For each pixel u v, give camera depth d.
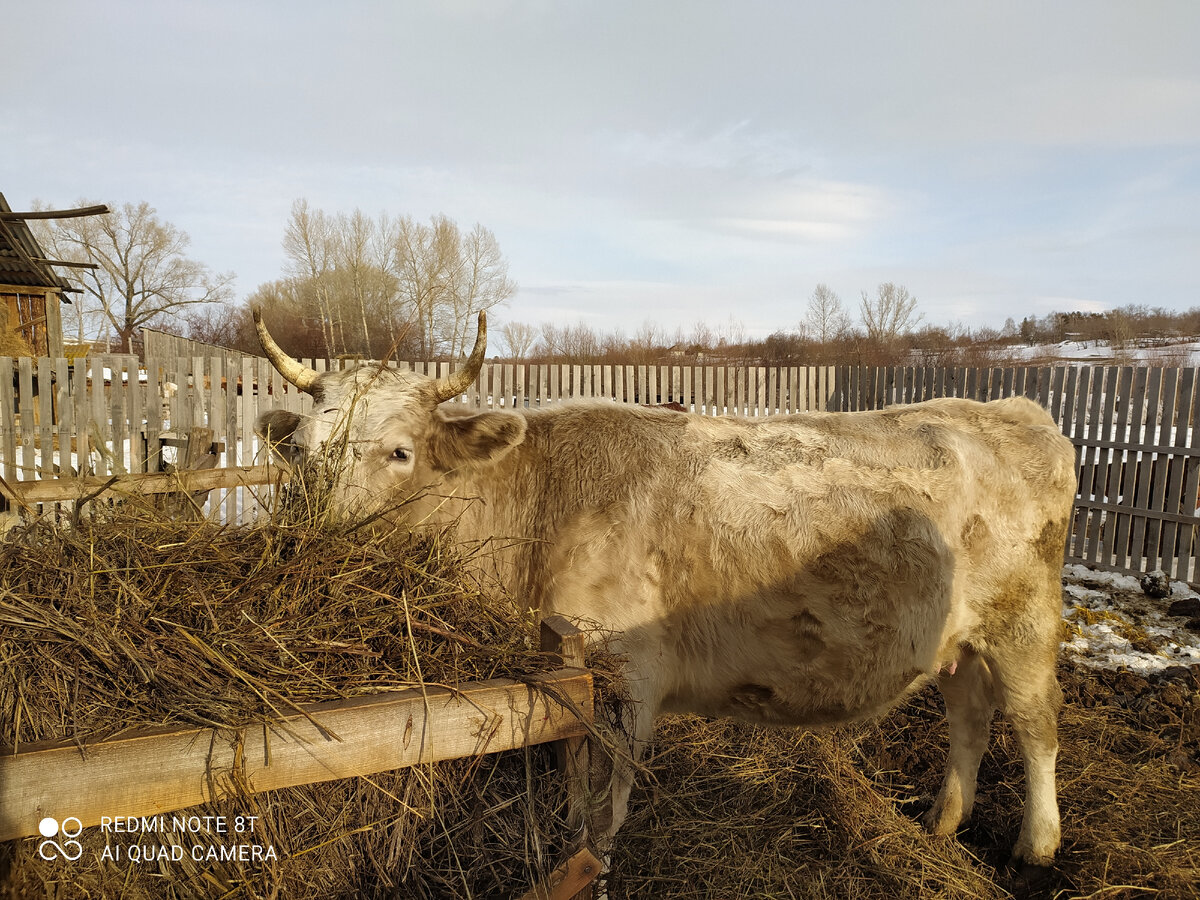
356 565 1.89
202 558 1.81
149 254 45.97
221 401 8.76
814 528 2.99
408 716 1.54
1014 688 3.52
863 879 3.30
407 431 2.95
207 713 1.41
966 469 3.31
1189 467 7.72
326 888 1.58
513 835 1.74
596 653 2.09
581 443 3.17
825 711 3.15
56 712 1.39
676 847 3.39
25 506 2.02
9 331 14.38
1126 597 7.39
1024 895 3.34
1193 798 3.80
